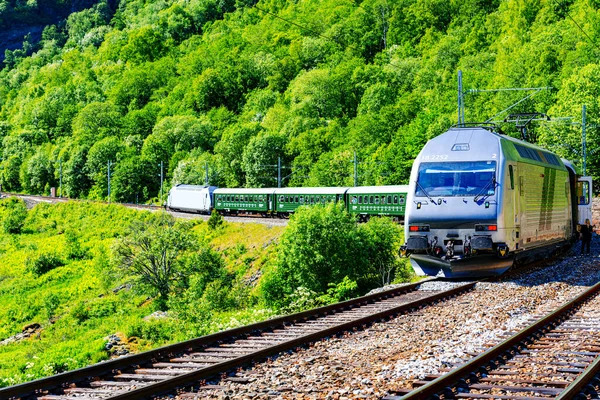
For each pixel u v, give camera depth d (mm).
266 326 16984
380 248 39031
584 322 16172
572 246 39906
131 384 11828
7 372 32812
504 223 23594
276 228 65875
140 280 60562
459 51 153375
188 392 11094
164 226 64562
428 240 24344
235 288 47594
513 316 17656
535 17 140500
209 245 67000
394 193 57906
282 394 10797
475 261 24391
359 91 162000
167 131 165875
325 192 65625
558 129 74688
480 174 23891
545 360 12273
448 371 11672
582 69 76938
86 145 172625
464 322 16969
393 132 120125
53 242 105062
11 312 70312
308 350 14312
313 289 36000
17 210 121375
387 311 18031
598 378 10547
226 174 133875
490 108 98000
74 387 11758
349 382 11320
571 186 36188
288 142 131375
